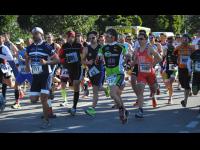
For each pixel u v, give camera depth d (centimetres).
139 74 1283
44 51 1114
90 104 1602
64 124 1196
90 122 1230
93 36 1316
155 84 1348
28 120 1267
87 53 1312
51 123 1211
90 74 1317
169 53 1591
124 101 1684
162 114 1377
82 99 1741
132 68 1327
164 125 1188
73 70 1329
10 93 1950
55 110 1455
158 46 1727
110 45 1188
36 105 1570
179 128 1145
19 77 1481
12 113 1395
